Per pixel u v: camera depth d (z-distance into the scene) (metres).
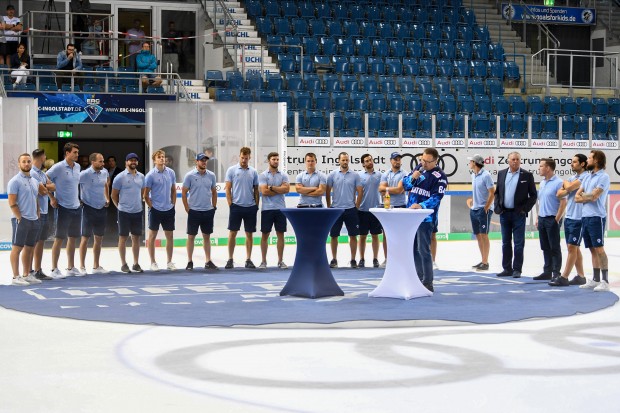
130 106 21.48
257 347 8.22
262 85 24.67
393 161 15.27
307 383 6.79
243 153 15.12
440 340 8.59
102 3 27.03
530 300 11.31
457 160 22.52
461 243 20.55
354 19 29.25
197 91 24.28
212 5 27.41
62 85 22.48
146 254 17.97
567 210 12.73
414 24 29.69
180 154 19.41
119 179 14.51
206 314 10.12
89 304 10.88
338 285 12.86
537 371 7.20
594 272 12.47
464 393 6.48
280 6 28.38
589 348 8.18
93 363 7.51
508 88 28.64
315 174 15.28
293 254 18.14
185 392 6.50
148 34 27.61
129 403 6.19
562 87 28.91
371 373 7.13
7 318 9.87
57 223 13.80
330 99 24.64
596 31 33.06
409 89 26.56
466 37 30.09
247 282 13.25
